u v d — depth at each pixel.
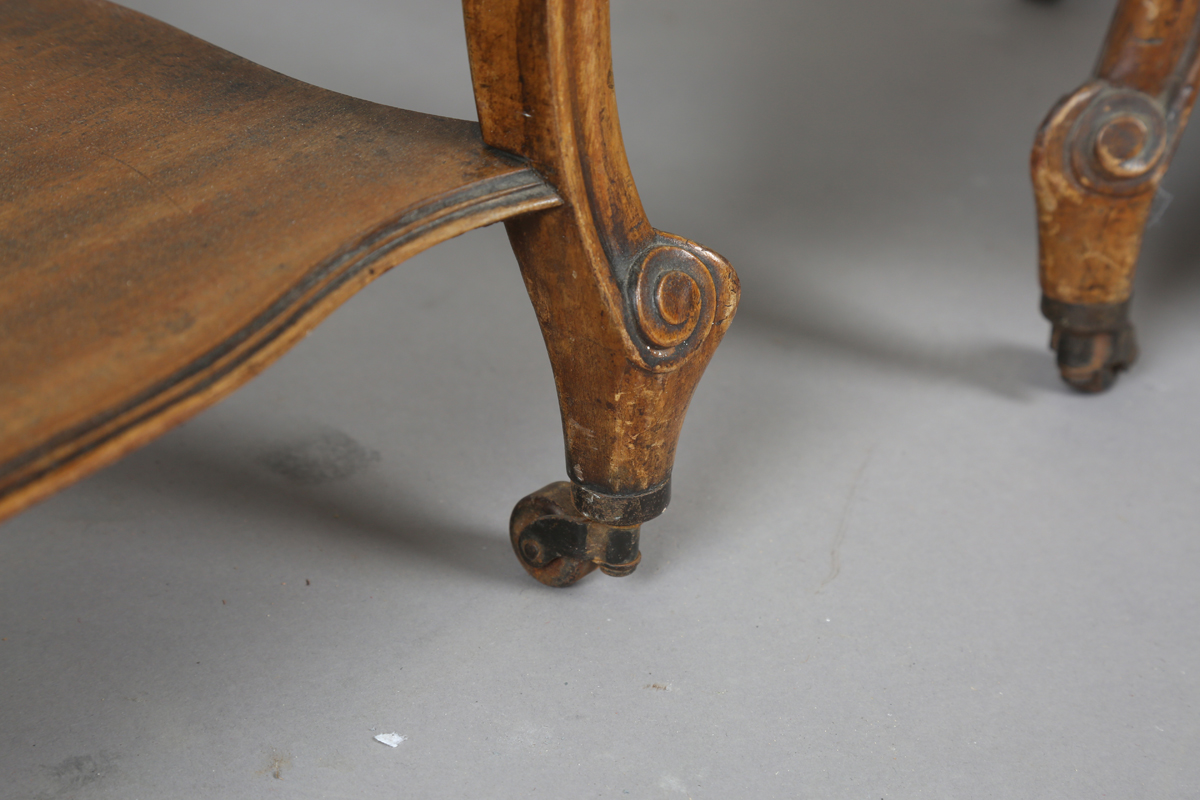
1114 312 1.11
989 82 1.57
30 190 0.94
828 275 1.23
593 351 0.97
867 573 1.04
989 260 1.25
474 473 1.09
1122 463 1.10
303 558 1.04
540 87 0.93
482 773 0.96
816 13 1.89
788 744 0.98
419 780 0.96
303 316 0.90
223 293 0.90
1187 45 1.08
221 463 1.09
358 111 0.97
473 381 1.15
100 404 0.87
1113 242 1.10
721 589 1.04
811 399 1.14
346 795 0.96
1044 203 1.10
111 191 0.94
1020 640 1.02
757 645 1.01
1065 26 1.81
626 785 0.96
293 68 1.53
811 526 1.07
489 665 1.00
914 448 1.11
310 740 0.97
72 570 1.03
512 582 1.04
